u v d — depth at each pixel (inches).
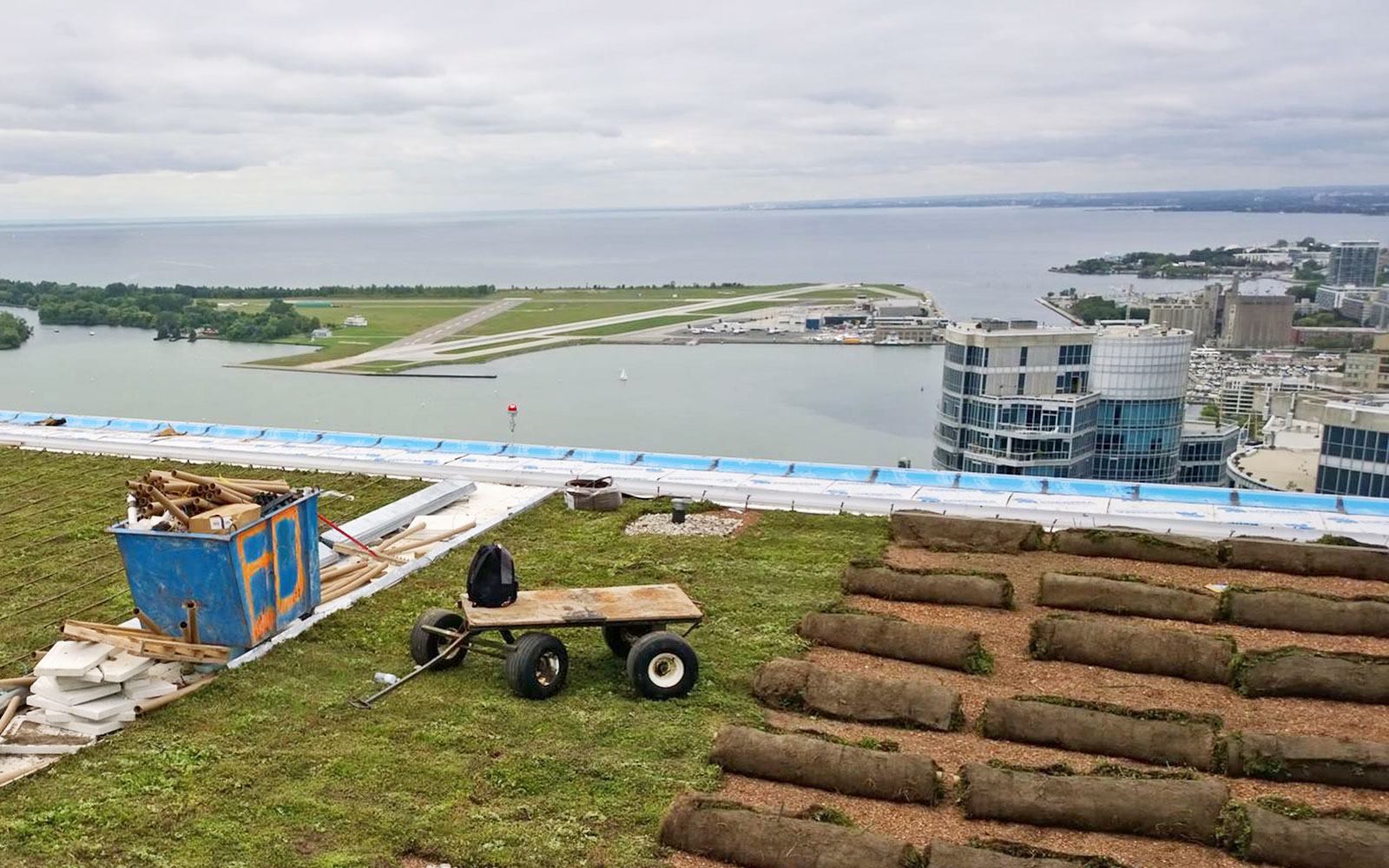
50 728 378.6
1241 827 289.7
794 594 510.3
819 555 571.2
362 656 440.1
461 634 412.5
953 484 738.2
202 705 390.0
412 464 799.7
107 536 619.2
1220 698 390.3
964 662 419.2
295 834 305.4
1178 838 296.4
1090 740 347.9
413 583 534.0
